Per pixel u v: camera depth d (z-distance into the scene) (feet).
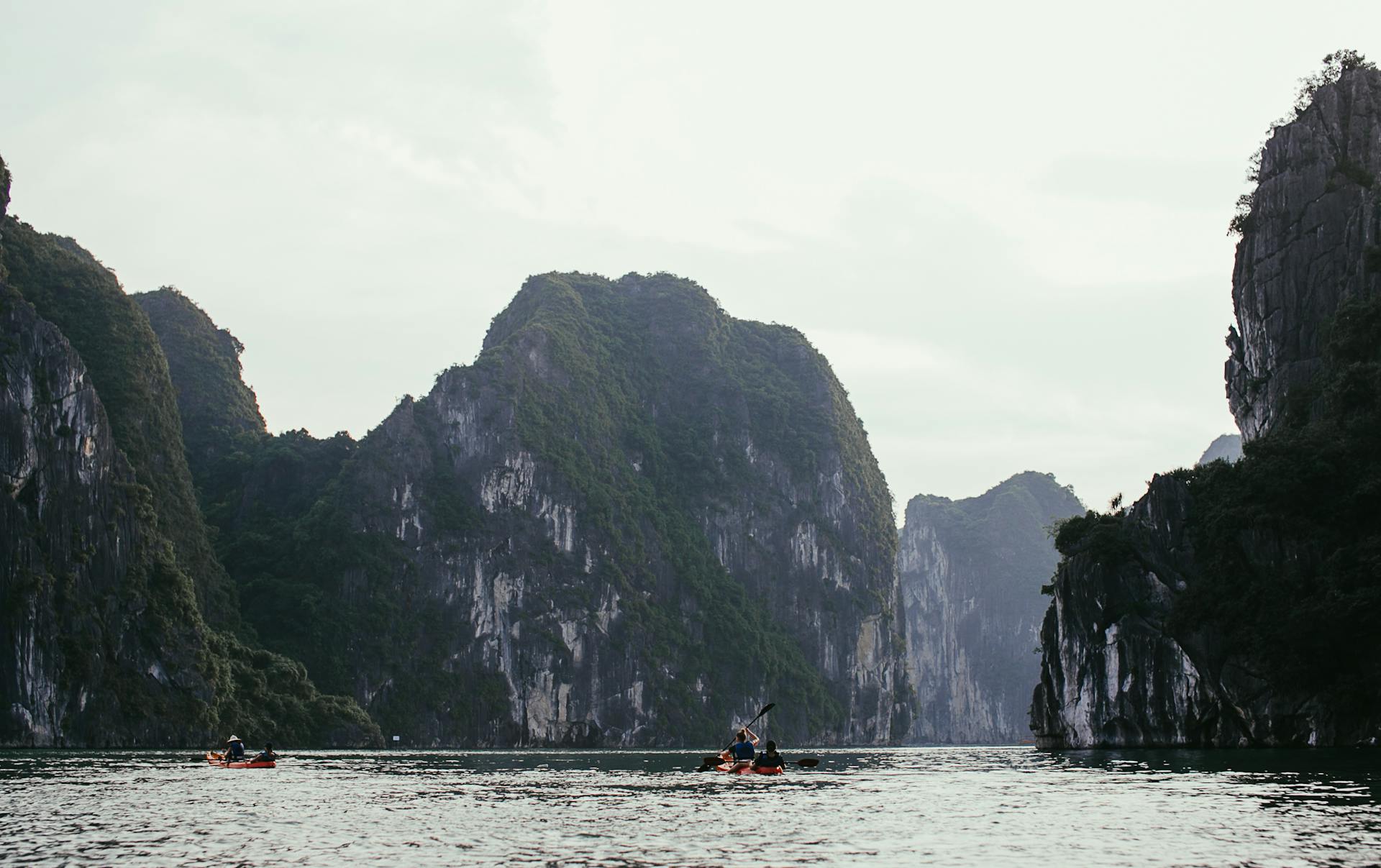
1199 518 344.49
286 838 142.41
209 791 209.15
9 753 392.68
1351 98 415.85
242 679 602.44
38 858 128.26
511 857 126.72
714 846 133.59
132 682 529.45
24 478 507.30
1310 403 366.02
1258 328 410.31
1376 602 286.05
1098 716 347.77
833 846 132.87
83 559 522.47
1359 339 352.90
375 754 457.68
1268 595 312.29
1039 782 220.23
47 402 528.22
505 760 385.29
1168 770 233.35
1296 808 158.61
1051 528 401.90
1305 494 318.04
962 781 232.12
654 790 211.00
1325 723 305.32
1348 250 390.83
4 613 484.74
